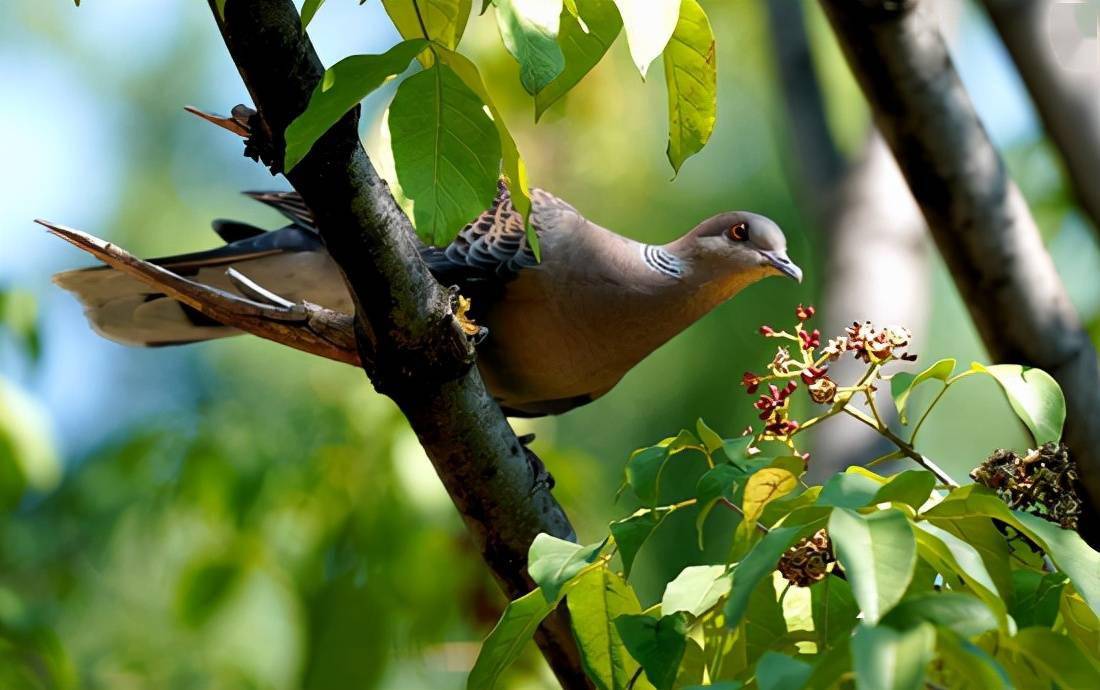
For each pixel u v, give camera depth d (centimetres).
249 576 988
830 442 838
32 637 969
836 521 363
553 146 1305
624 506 1280
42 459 1012
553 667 588
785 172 1270
